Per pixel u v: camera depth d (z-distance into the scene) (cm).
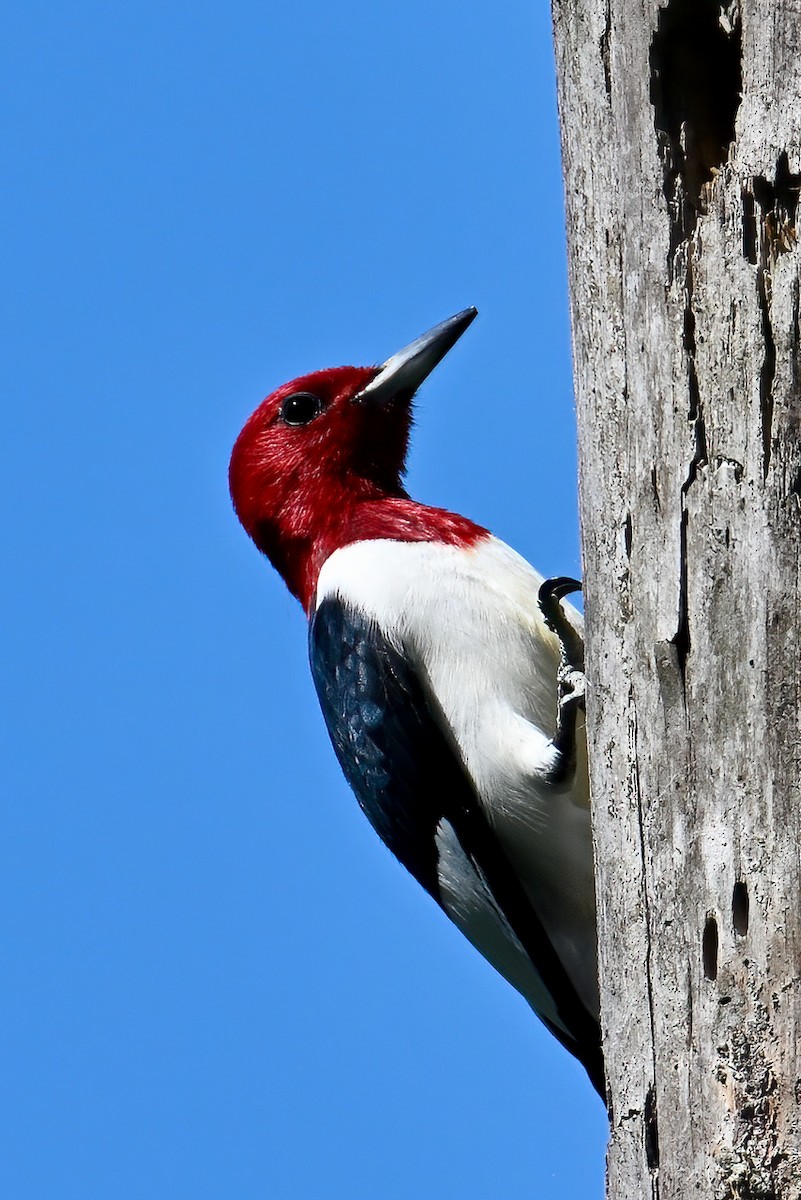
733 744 662
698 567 687
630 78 748
